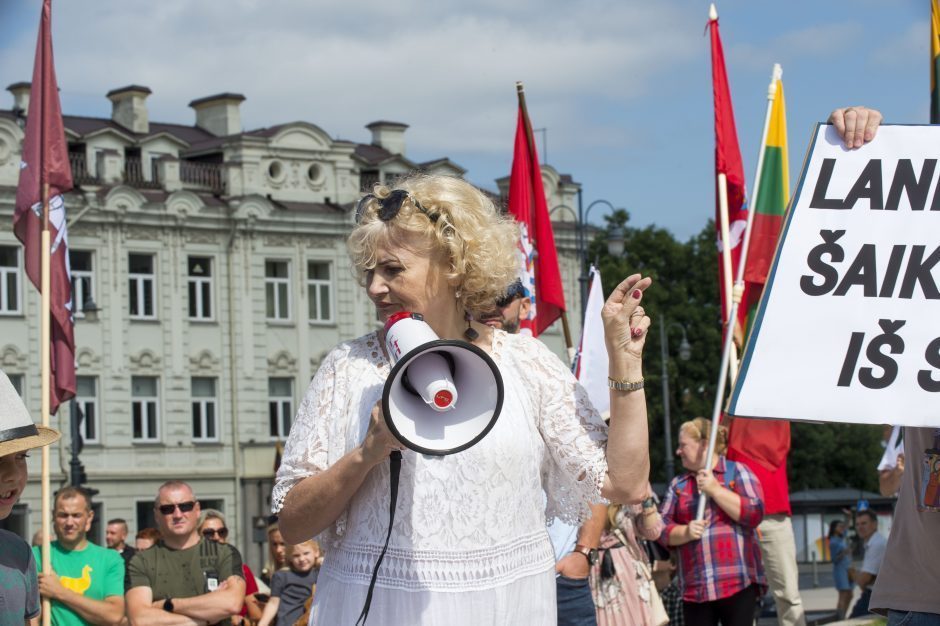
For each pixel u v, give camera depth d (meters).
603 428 3.62
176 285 47.09
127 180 47.69
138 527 45.88
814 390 4.71
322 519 3.40
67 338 9.54
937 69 8.12
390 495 3.44
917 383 4.66
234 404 47.94
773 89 9.98
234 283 48.22
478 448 3.45
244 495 47.72
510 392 3.55
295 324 49.38
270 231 49.00
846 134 4.82
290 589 10.21
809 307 4.75
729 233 10.30
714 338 60.88
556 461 3.62
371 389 3.53
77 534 8.74
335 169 51.38
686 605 8.54
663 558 8.81
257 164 49.59
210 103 53.75
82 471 32.06
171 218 46.97
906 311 4.71
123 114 51.91
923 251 4.74
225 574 8.95
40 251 9.59
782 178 10.29
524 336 3.71
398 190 3.55
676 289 61.91
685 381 60.88
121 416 45.75
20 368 44.00
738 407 4.74
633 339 3.51
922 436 4.74
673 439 60.41
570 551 7.30
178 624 8.68
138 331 46.31
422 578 3.42
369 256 3.55
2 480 4.55
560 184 57.84
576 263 57.09
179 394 46.94
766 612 23.45
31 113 9.66
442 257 3.54
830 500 45.69
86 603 8.53
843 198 4.81
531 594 3.53
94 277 45.59
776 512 9.73
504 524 3.47
